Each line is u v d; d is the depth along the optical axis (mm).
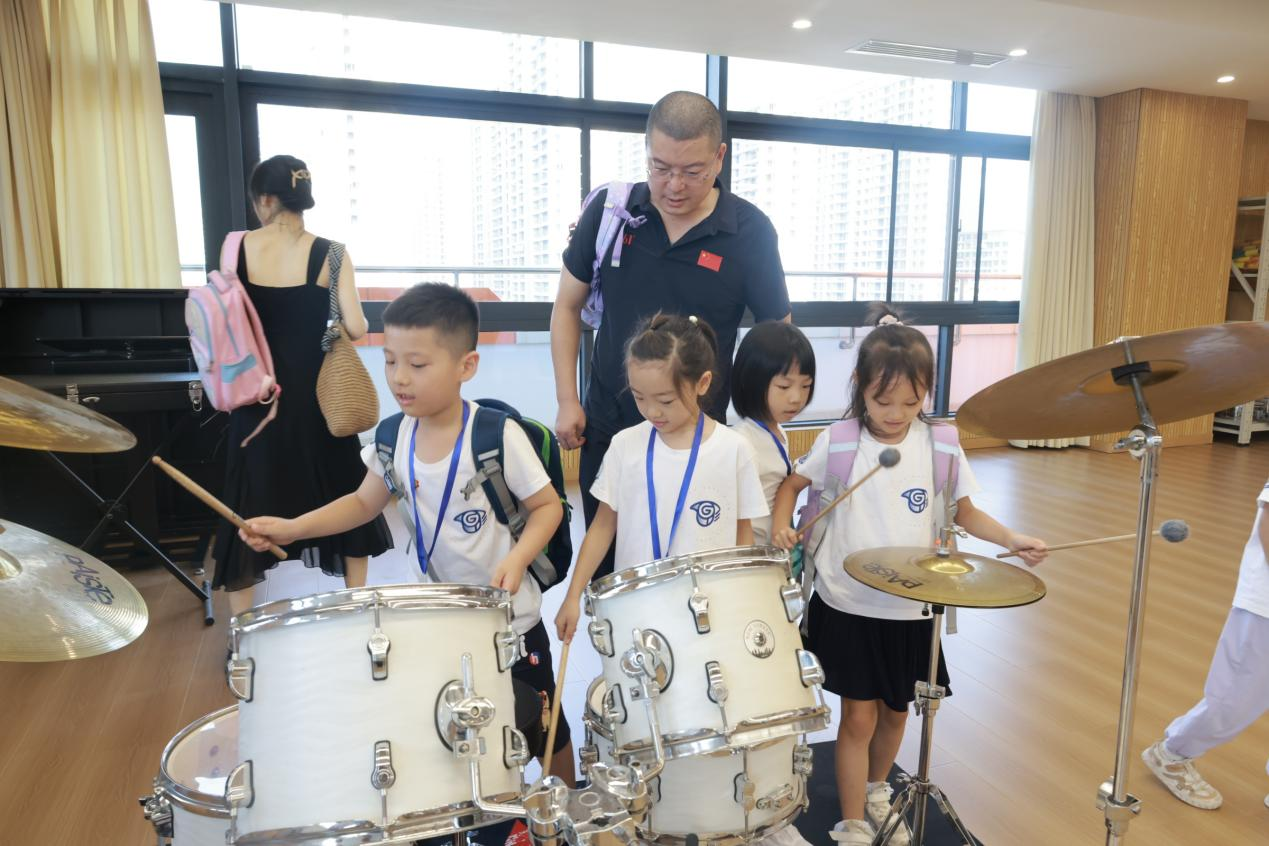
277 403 2254
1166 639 2693
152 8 3859
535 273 4961
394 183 4512
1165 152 5703
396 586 966
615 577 1200
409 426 1413
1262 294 6234
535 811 870
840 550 1631
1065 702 2283
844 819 1622
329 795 905
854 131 5402
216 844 1008
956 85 5699
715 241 1776
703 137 1554
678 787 1183
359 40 4238
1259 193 6699
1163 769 1884
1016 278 6234
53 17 3480
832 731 2129
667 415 1384
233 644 968
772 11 3975
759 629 1180
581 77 4711
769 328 1649
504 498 1373
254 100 4102
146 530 3293
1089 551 3600
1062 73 5156
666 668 1148
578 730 2098
